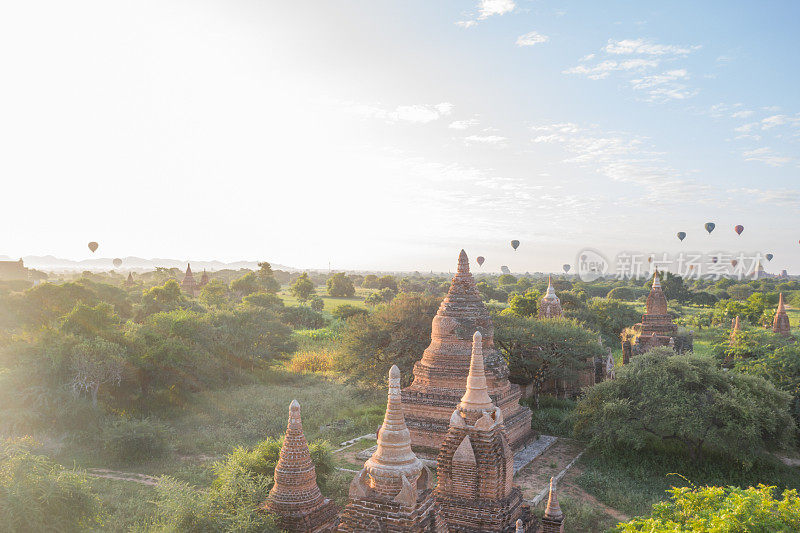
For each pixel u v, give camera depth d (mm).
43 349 41438
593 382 50719
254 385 55062
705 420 30938
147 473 31047
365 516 14570
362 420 41406
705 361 34375
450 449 18688
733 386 32875
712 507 15844
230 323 61406
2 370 39750
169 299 84875
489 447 18172
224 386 54281
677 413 31016
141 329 49469
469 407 18906
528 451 35031
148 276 195875
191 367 49281
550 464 33094
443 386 34125
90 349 41000
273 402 46375
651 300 59031
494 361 34812
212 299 94750
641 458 33219
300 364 65438
